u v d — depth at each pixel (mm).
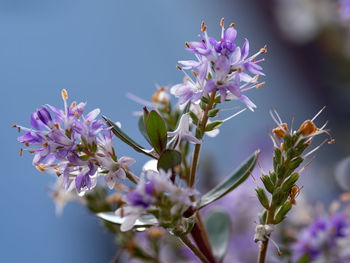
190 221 328
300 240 392
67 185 328
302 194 510
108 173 329
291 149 333
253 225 466
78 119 328
